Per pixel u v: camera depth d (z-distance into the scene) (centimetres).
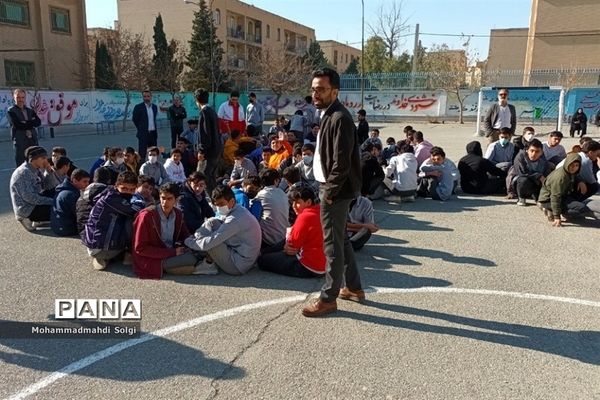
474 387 288
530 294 426
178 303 407
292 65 3809
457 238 601
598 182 698
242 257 466
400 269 491
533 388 288
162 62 3619
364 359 318
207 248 455
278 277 469
